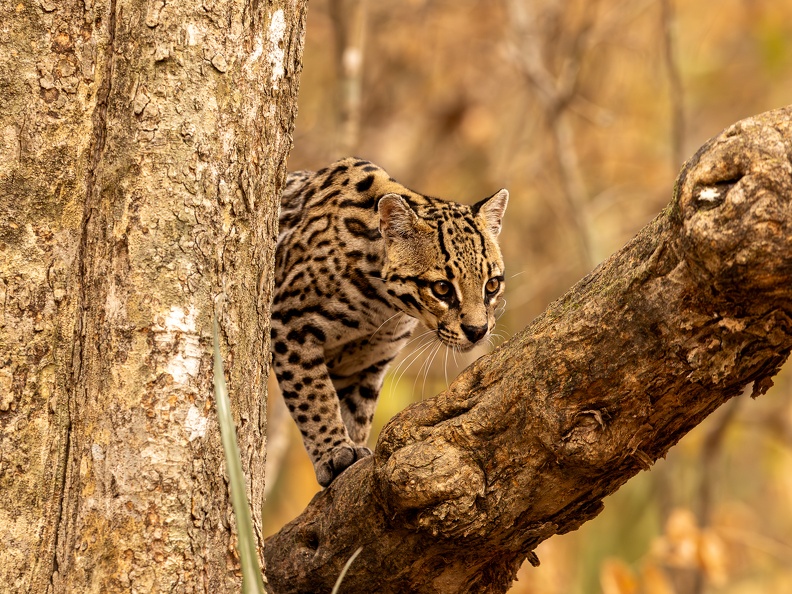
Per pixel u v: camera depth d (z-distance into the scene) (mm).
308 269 10984
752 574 22391
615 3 23688
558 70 22703
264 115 7332
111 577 6543
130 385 6688
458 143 23875
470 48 23781
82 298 6879
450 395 7207
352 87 18469
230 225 7082
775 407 21859
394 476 7145
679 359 6316
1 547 6613
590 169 23328
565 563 20031
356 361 11648
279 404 17406
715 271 5809
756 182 5574
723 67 24812
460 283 10656
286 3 7504
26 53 6895
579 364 6605
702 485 19453
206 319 6879
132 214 6805
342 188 11383
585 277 6848
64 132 6910
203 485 6766
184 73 6941
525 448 6930
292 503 20656
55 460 6754
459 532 7188
